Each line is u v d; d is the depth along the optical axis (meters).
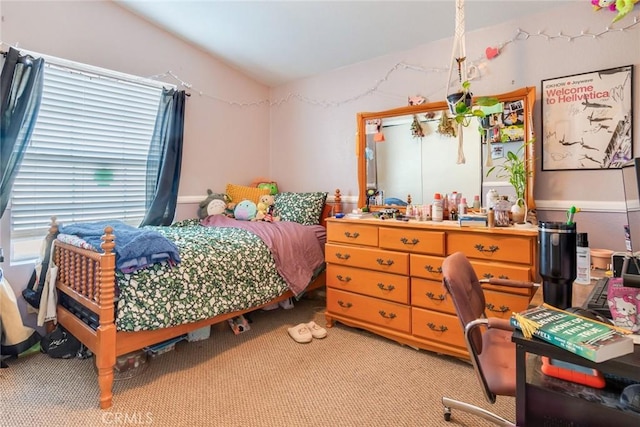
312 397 1.78
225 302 2.18
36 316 2.40
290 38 2.93
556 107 2.21
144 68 2.92
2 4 2.23
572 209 1.24
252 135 3.76
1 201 2.16
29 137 2.25
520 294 1.86
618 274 1.19
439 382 1.91
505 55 2.38
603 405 0.80
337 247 2.60
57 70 2.49
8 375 1.97
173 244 1.99
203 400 1.75
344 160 3.29
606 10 2.04
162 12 2.76
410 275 2.24
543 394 0.86
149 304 1.82
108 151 2.79
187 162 3.24
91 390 1.82
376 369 2.05
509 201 2.20
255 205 3.29
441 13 2.39
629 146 2.00
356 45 2.90
